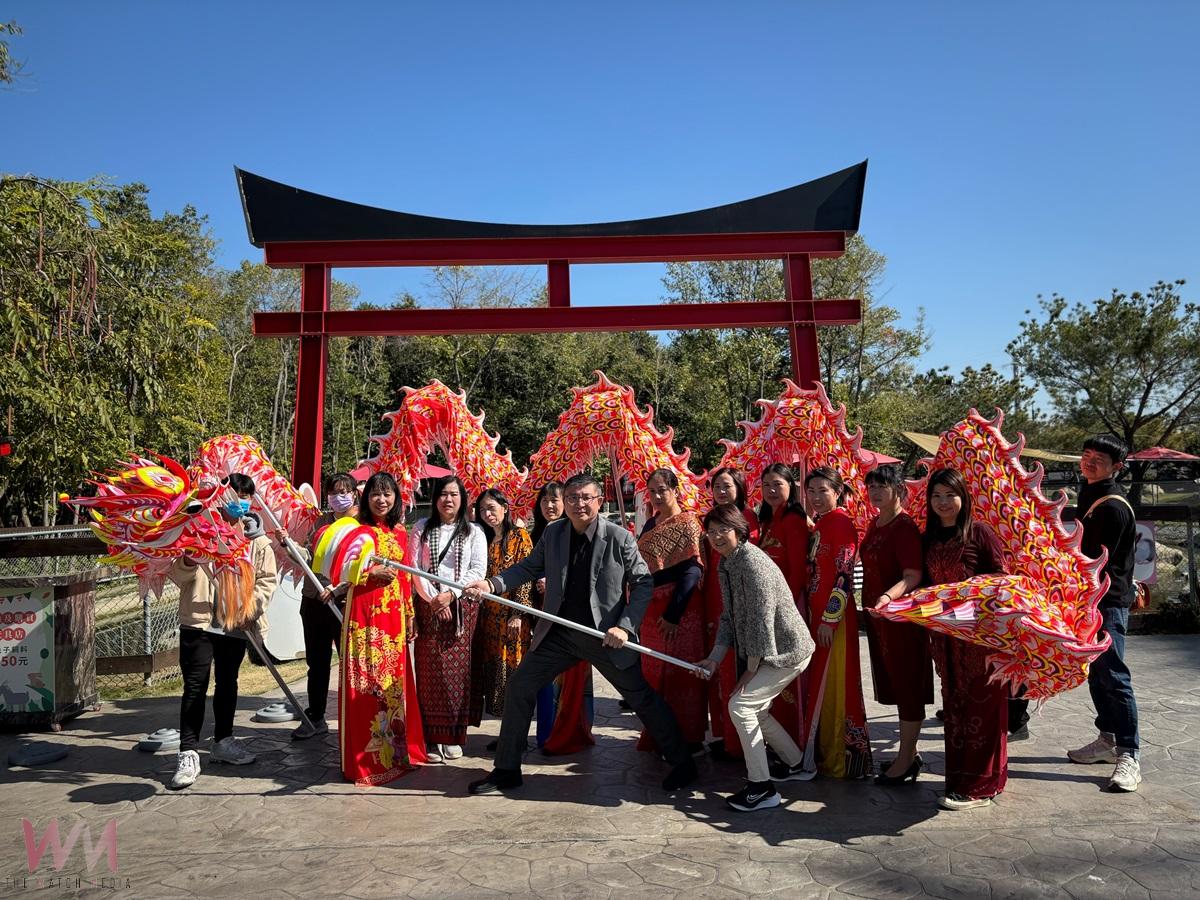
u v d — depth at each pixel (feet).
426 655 16.66
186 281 78.59
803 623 13.64
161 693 23.56
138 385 34.55
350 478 19.13
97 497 14.69
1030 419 116.37
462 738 16.53
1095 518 14.70
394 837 12.48
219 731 16.40
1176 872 10.63
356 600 15.52
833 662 14.69
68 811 13.88
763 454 18.75
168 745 17.37
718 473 16.61
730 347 81.61
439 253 27.66
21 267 30.86
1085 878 10.54
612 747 17.25
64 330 31.17
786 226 28.14
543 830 12.63
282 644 27.84
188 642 15.65
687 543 15.75
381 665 15.43
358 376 111.96
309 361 27.66
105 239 33.01
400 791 14.62
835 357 92.68
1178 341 95.50
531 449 96.99
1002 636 12.31
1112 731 14.57
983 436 13.97
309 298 27.81
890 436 84.79
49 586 19.40
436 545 16.84
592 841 12.15
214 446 19.56
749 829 12.50
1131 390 98.68
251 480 16.53
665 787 14.40
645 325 27.99
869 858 11.34
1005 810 12.92
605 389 19.69
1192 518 28.60
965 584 12.47
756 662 13.35
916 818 12.76
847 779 14.66
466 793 14.43
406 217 27.43
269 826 13.05
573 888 10.62
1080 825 12.25
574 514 14.38
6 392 29.27
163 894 10.75
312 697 18.47
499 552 17.84
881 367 93.81
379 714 15.26
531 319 27.78
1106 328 97.55
